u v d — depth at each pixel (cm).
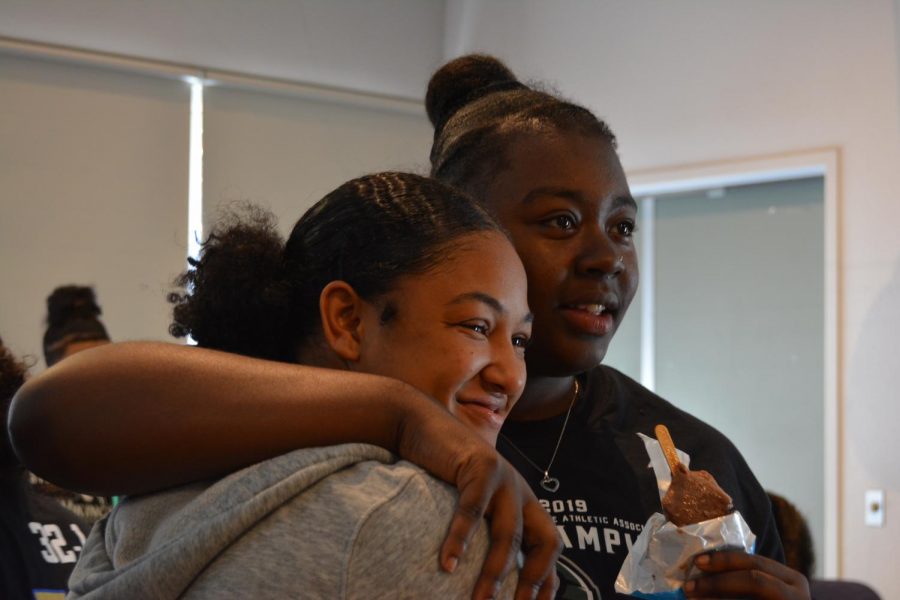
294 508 69
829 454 388
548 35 468
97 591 74
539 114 109
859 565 379
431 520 68
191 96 459
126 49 443
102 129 441
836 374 387
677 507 88
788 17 402
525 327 85
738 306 436
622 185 109
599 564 102
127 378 76
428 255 80
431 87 132
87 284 434
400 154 505
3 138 423
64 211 432
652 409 121
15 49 423
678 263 453
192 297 92
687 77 429
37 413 76
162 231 450
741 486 121
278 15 473
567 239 105
